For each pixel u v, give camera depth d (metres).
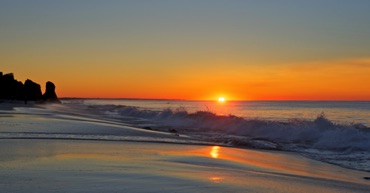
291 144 18.95
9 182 7.46
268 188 7.88
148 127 27.48
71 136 17.61
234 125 26.62
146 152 13.48
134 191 6.92
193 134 23.97
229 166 11.29
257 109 84.81
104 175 8.45
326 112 64.38
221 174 9.38
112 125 25.44
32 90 95.00
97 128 22.11
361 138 18.36
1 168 9.18
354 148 17.41
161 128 27.94
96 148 13.90
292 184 8.59
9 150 12.53
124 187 7.23
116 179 8.00
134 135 19.69
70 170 9.03
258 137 22.36
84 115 40.34
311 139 20.61
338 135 19.38
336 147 17.89
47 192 6.65
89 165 9.91
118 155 12.31
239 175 9.40
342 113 59.72
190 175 8.88
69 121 26.89
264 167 11.73
